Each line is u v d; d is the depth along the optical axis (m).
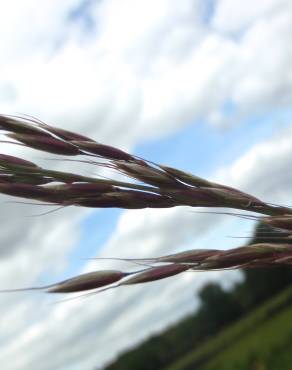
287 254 0.08
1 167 0.08
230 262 0.08
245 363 2.38
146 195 0.08
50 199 0.08
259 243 0.08
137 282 0.07
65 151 0.08
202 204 0.09
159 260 0.08
